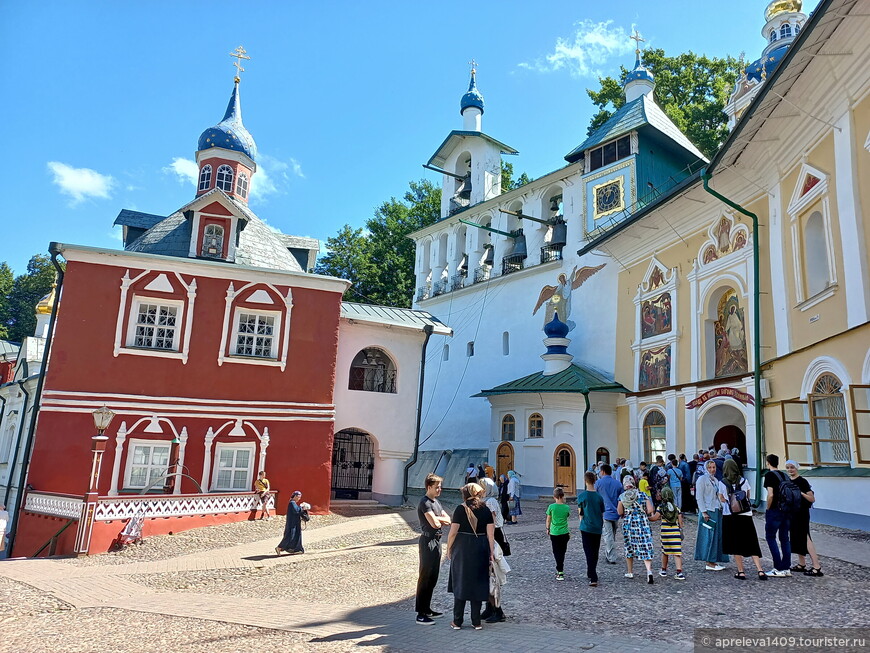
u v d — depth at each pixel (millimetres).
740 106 30297
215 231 23500
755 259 19219
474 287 38094
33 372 29391
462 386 37312
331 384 22688
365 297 51656
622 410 26375
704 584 9758
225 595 10789
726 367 21422
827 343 15242
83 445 19703
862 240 14188
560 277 32344
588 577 10430
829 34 13758
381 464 24516
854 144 14617
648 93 33500
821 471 14961
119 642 7719
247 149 29266
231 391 21391
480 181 40500
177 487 20156
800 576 9875
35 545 18125
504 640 7297
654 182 29781
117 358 20469
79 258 20781
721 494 10172
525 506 23703
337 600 10164
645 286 26219
